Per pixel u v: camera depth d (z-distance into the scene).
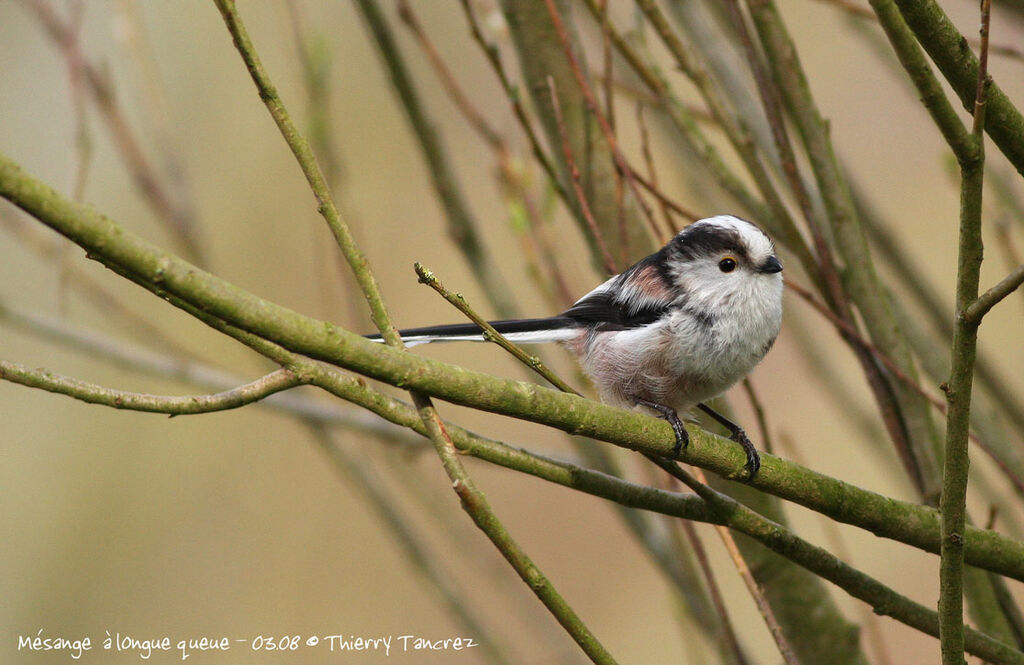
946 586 5.44
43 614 13.08
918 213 14.15
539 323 8.16
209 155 13.45
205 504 13.55
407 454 9.39
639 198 7.38
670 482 8.23
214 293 4.88
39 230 10.27
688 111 8.36
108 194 13.56
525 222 8.12
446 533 9.86
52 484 13.75
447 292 5.46
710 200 9.25
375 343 5.30
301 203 13.48
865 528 6.38
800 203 7.46
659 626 13.58
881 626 13.17
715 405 8.59
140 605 13.12
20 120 13.70
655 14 7.76
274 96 5.36
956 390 5.25
